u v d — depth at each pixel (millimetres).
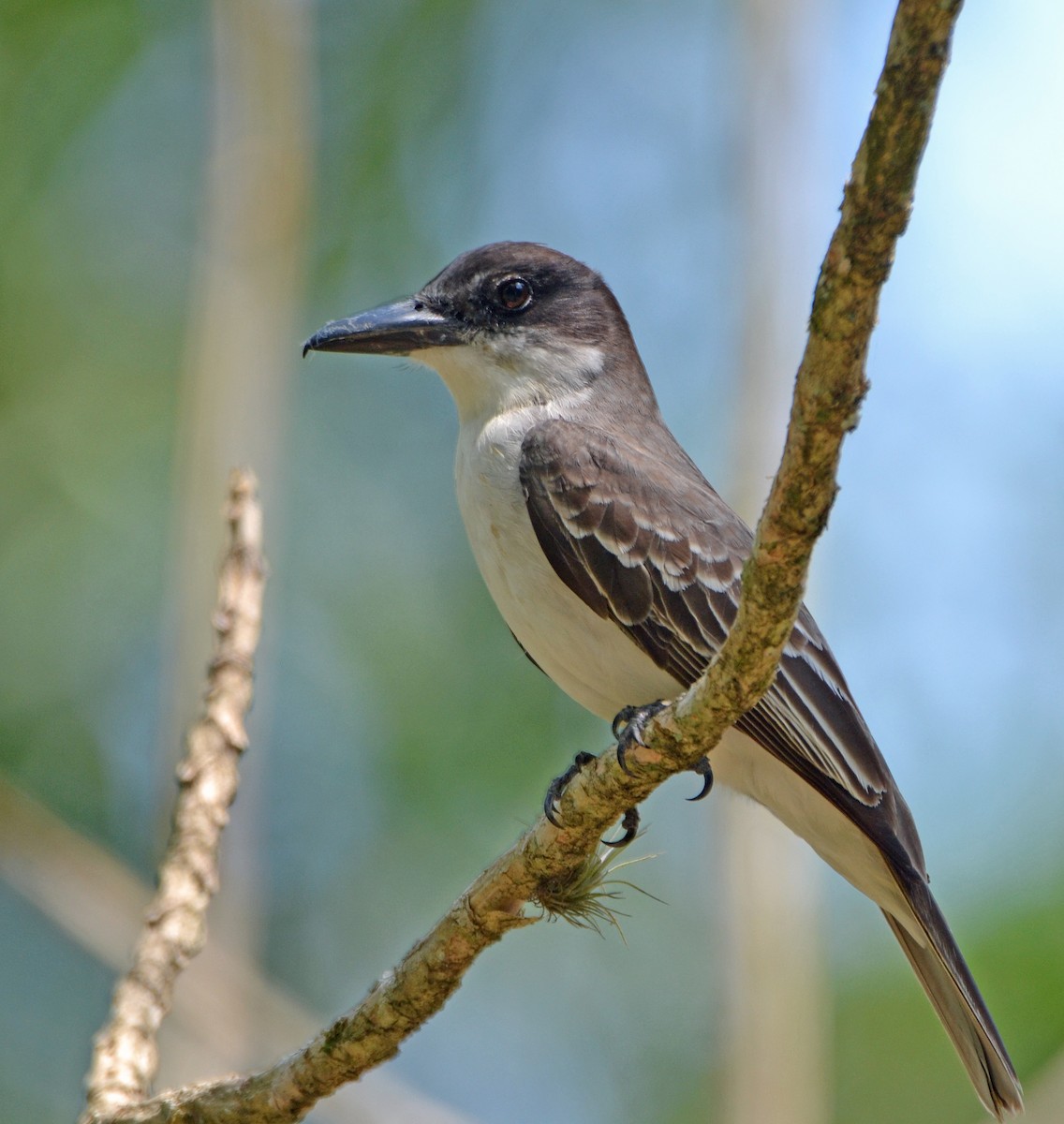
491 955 13727
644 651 8852
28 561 13055
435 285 9961
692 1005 13297
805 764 8516
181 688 11172
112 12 14070
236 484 8703
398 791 12719
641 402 10078
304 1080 6793
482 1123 13281
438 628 13336
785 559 5477
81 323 13648
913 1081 11734
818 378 5059
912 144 4684
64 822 12531
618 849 7332
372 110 14438
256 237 12078
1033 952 11055
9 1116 12742
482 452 9305
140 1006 7594
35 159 13812
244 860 11227
